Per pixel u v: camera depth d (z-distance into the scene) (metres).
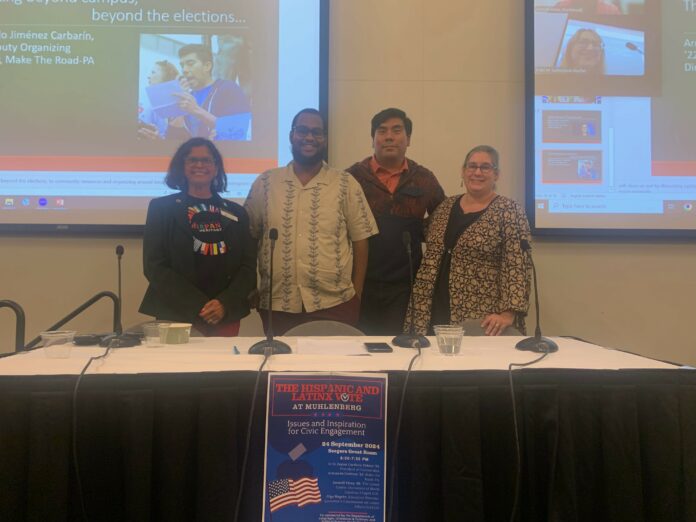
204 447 1.09
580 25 2.78
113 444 1.10
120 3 2.71
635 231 2.78
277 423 1.10
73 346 1.50
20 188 2.67
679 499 1.15
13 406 1.08
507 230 2.19
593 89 2.79
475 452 1.12
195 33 2.74
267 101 2.75
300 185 2.33
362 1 2.80
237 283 2.06
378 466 1.08
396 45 2.80
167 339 1.54
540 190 2.78
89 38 2.70
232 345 1.53
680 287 2.85
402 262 2.55
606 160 2.79
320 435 1.10
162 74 2.72
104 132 2.70
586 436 1.16
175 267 2.06
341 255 2.30
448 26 2.82
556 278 2.82
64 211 2.68
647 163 2.79
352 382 1.12
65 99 2.68
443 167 2.82
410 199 2.57
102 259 2.72
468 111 2.82
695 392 1.17
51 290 2.71
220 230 2.12
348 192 2.36
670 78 2.80
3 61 2.66
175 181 2.21
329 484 1.08
